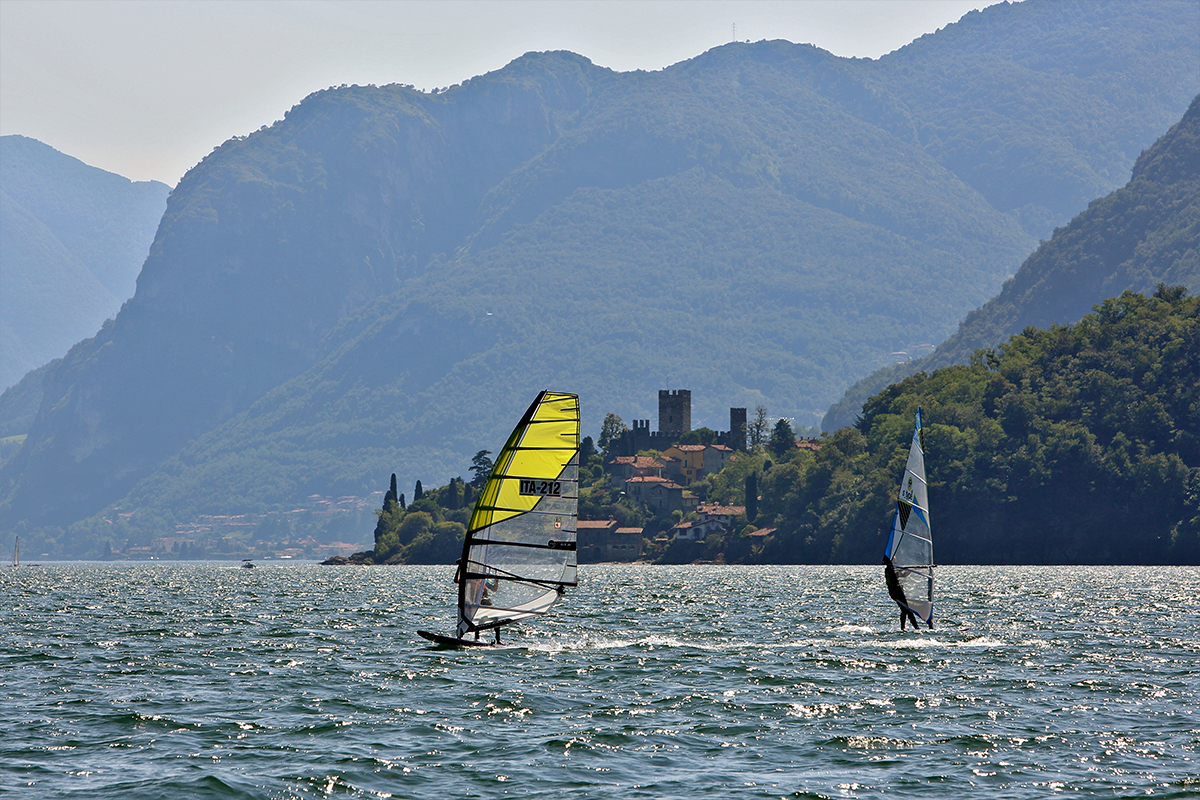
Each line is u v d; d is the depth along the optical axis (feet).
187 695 472.85
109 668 560.20
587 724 411.95
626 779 338.13
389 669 547.90
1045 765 355.15
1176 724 415.64
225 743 381.19
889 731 403.13
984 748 377.30
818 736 394.32
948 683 508.94
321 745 377.91
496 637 606.96
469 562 541.75
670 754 368.27
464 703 451.94
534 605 532.32
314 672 539.29
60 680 519.19
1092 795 322.96
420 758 361.30
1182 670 553.64
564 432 525.34
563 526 525.34
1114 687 497.87
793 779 338.54
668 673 537.24
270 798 318.45
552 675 529.04
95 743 380.99
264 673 536.83
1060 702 460.55
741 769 350.23
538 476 529.04
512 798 319.47
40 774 340.59
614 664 568.82
